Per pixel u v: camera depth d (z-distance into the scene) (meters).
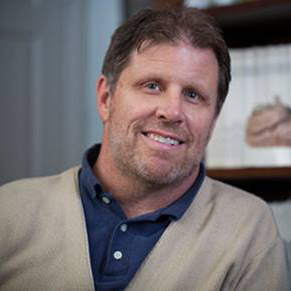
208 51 1.12
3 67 1.94
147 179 1.10
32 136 1.95
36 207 1.16
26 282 1.07
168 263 1.08
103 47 1.99
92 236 1.12
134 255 1.09
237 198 1.22
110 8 2.00
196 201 1.18
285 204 1.41
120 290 1.06
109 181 1.19
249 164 1.40
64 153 1.96
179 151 1.10
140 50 1.10
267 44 1.46
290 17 1.35
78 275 1.05
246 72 1.43
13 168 1.94
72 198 1.16
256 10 1.30
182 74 1.08
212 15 1.34
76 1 1.97
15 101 1.94
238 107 1.42
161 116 1.08
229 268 1.09
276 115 1.39
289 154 1.37
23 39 1.96
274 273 1.12
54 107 1.96
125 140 1.11
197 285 1.07
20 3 1.96
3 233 1.12
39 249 1.10
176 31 1.09
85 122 1.96
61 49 1.97
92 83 1.97
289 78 1.39
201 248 1.10
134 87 1.11
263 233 1.16
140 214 1.19
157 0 1.32
